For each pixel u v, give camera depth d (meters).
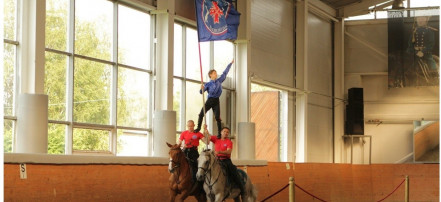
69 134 21.33
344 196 33.75
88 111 22.19
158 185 20.11
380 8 39.16
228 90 29.33
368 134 39.88
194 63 27.44
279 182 27.47
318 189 31.14
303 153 34.12
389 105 39.81
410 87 38.91
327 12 37.97
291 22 34.34
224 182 17.12
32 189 15.32
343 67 39.31
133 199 18.91
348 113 38.53
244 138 28.67
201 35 21.22
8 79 19.22
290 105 34.03
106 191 17.84
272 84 31.83
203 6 21.33
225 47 29.20
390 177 36.47
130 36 24.11
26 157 15.25
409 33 38.38
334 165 33.12
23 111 18.62
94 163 17.52
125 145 23.81
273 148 33.28
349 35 40.03
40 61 19.47
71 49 21.52
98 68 22.70
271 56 32.06
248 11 29.42
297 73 34.38
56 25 20.98
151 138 24.91
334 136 38.66
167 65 24.73
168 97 24.69
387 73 39.62
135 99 24.31
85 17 22.19
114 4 23.44
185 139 17.56
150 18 25.11
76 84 21.70
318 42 37.22
